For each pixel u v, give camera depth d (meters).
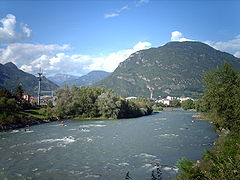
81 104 118.12
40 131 69.12
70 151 42.97
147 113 154.00
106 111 119.62
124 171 31.44
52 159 37.53
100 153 41.53
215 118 35.00
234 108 29.62
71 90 124.69
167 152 41.97
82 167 33.31
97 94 131.62
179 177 17.33
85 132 67.50
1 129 69.56
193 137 57.56
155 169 32.03
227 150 20.48
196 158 36.88
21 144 49.09
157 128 76.62
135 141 53.00
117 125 86.12
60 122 97.12
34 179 28.47
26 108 116.00
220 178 11.42
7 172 31.00
